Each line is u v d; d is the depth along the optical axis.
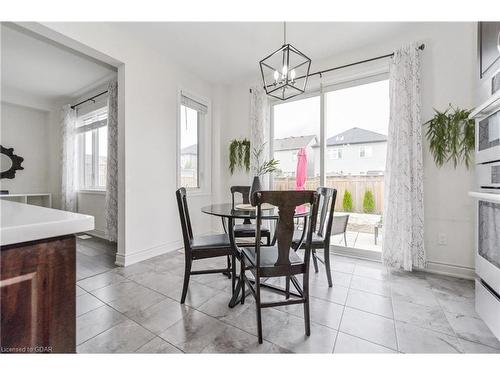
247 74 3.66
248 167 3.83
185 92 3.47
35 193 4.62
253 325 1.57
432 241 2.44
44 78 3.74
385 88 2.90
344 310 1.75
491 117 1.38
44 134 4.76
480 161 1.50
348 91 3.13
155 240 3.03
